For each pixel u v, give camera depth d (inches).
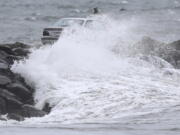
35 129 1787.6
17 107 2305.6
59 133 1695.4
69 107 2253.9
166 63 3198.8
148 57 3228.3
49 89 2506.2
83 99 2313.0
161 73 2957.7
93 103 2260.1
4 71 2618.1
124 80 2657.5
